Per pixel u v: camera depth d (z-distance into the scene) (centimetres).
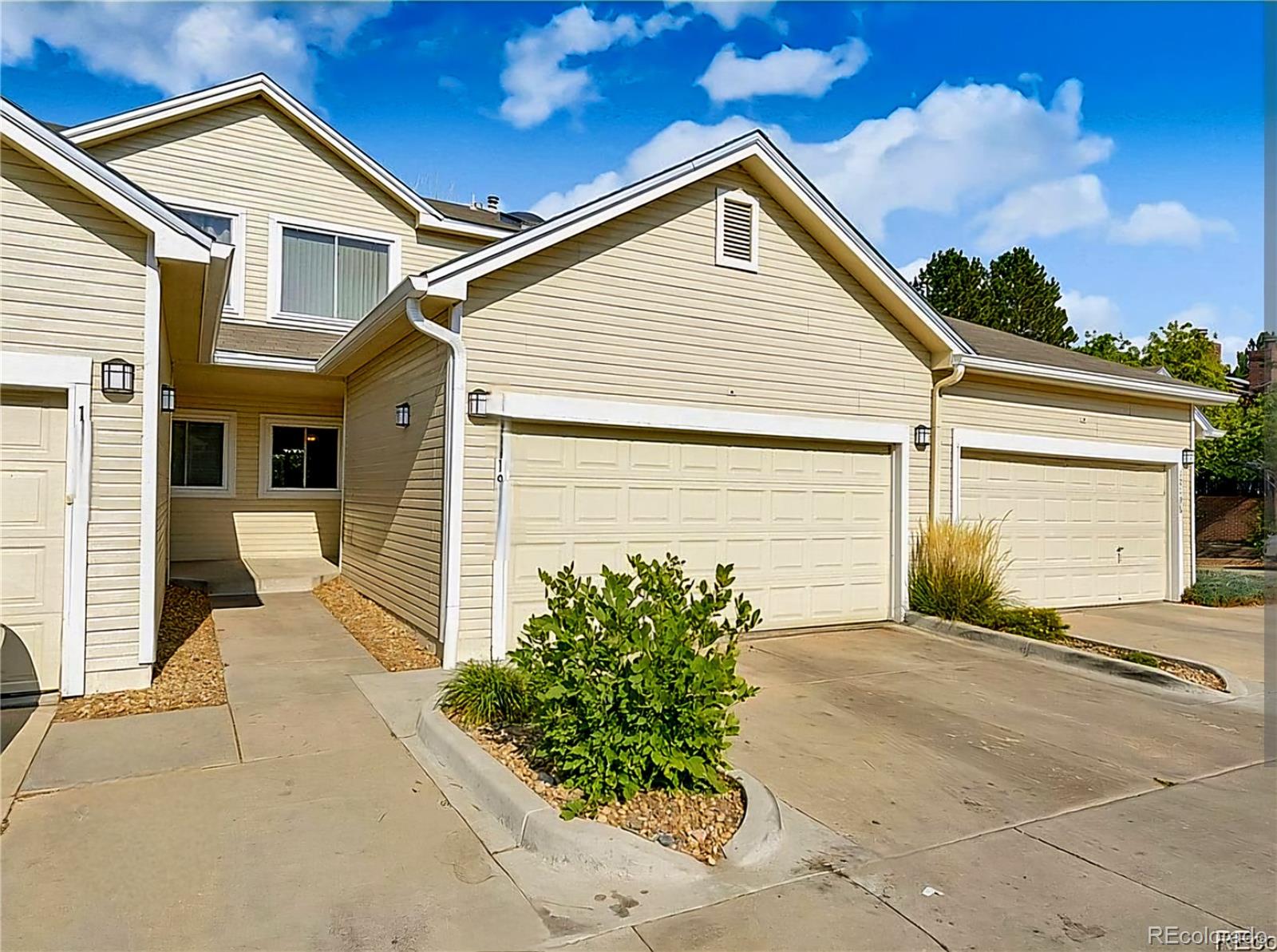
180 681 621
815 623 925
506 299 736
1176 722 597
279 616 908
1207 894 343
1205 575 1389
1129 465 1220
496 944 295
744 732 550
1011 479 1091
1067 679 723
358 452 1068
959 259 3541
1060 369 1063
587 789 392
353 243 1277
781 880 345
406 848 366
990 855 375
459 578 706
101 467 577
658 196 796
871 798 441
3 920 304
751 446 883
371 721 543
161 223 579
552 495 760
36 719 529
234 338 1106
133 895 324
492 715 507
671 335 820
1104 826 411
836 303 930
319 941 295
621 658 395
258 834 378
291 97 1214
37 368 555
